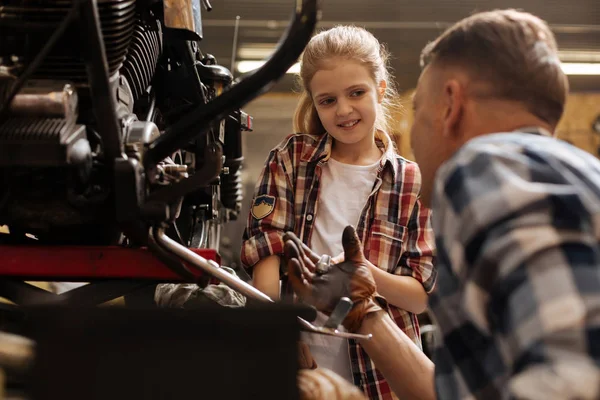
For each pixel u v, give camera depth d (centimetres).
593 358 79
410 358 137
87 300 137
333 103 173
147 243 123
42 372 83
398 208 176
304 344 138
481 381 95
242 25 609
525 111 106
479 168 94
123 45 130
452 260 94
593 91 655
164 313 83
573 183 90
